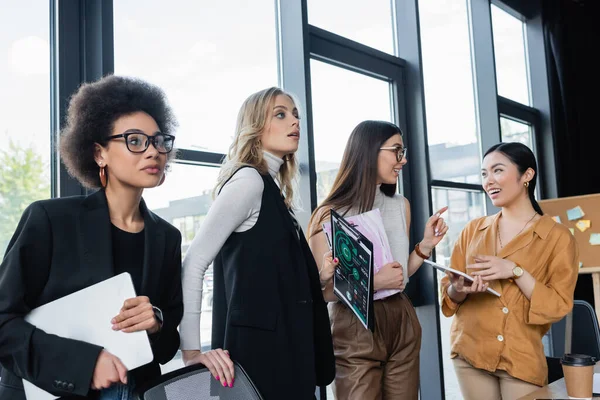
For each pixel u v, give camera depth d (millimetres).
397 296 1985
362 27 3270
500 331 2088
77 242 1131
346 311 1911
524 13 5090
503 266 2057
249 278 1421
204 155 2270
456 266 2396
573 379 1424
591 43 5172
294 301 1453
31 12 1822
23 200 1757
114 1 2039
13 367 1023
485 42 4336
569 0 5152
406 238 2096
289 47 2695
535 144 4973
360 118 3172
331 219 1783
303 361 1433
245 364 1372
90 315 1052
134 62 2088
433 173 3637
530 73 5117
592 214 3531
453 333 2264
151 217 1275
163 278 1283
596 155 4980
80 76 1916
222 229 1406
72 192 1831
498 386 2146
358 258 1616
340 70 3074
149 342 1077
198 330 1374
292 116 1620
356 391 1847
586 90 5047
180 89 2238
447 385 3486
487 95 4320
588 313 2572
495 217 2346
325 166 2900
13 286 1041
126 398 1142
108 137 1179
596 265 3449
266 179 1524
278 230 1475
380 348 1879
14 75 1764
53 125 1843
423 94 3428
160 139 1208
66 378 1000
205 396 1173
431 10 3881
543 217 2217
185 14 2293
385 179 2010
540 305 2021
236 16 2518
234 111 2449
